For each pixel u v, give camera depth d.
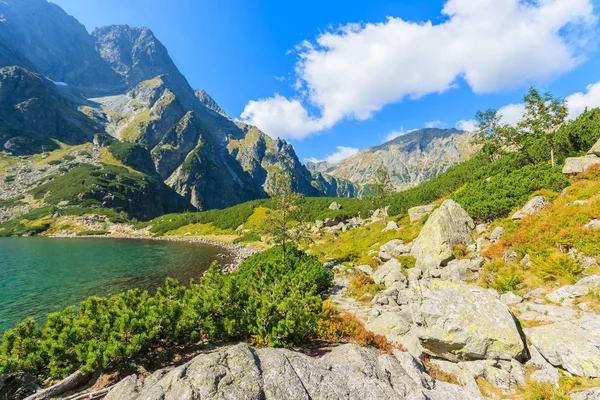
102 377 8.17
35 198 160.50
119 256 53.53
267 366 6.58
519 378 7.80
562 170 21.19
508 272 13.41
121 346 8.00
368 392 6.36
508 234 16.30
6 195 165.38
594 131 25.06
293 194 27.28
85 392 7.32
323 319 12.70
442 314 9.38
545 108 31.06
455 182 43.16
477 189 26.70
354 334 11.45
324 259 28.86
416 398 6.54
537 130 30.84
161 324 9.38
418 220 32.66
